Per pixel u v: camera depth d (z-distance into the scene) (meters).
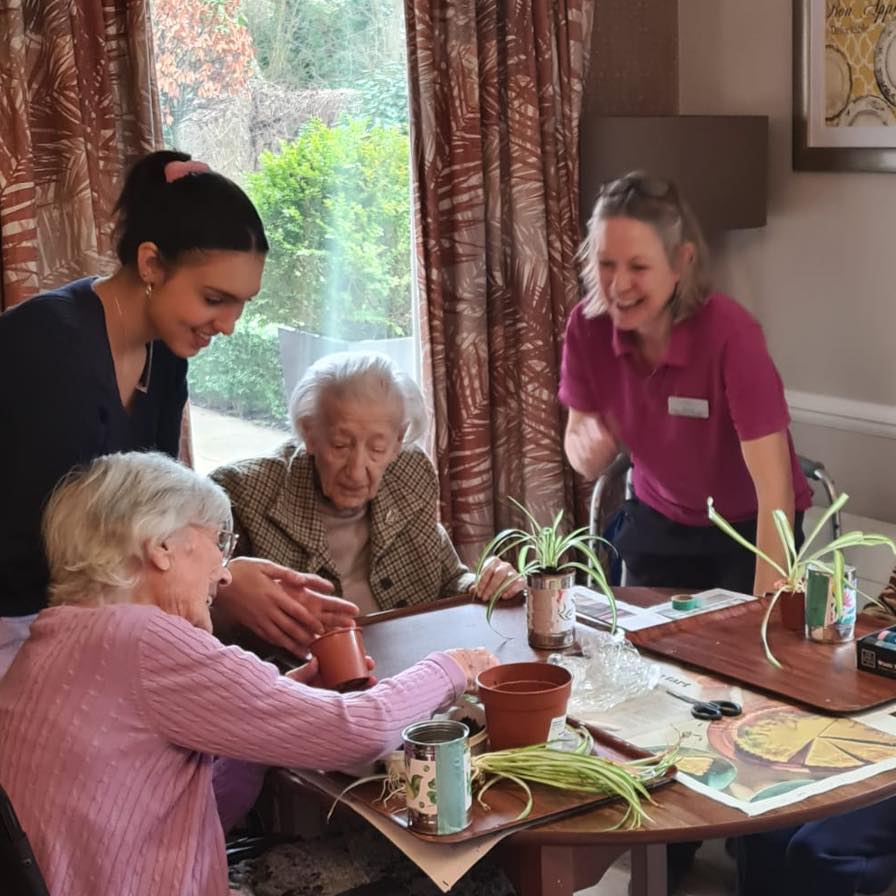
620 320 2.61
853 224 3.54
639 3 3.99
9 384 1.88
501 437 3.82
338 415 2.34
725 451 2.71
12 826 1.50
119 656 1.61
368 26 3.63
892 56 3.32
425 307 3.63
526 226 3.68
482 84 3.62
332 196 3.68
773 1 3.70
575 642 2.19
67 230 3.08
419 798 1.55
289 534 2.43
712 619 2.26
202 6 3.41
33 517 1.89
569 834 1.56
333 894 1.81
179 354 2.04
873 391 3.56
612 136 3.59
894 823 2.20
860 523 3.41
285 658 2.17
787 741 1.79
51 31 2.98
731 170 3.57
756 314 3.88
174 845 1.65
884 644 1.98
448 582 2.60
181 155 1.99
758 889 2.33
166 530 1.69
